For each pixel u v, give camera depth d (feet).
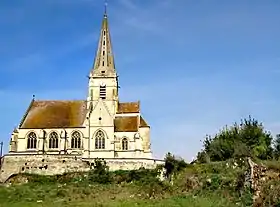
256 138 250.37
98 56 410.72
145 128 377.50
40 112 386.93
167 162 262.67
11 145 370.94
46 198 224.53
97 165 317.63
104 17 428.15
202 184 204.85
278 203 156.04
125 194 229.04
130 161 325.21
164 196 208.74
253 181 174.60
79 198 222.07
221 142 254.47
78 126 374.22
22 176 312.50
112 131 369.71
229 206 168.76
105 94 396.16
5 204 203.72
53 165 323.78
